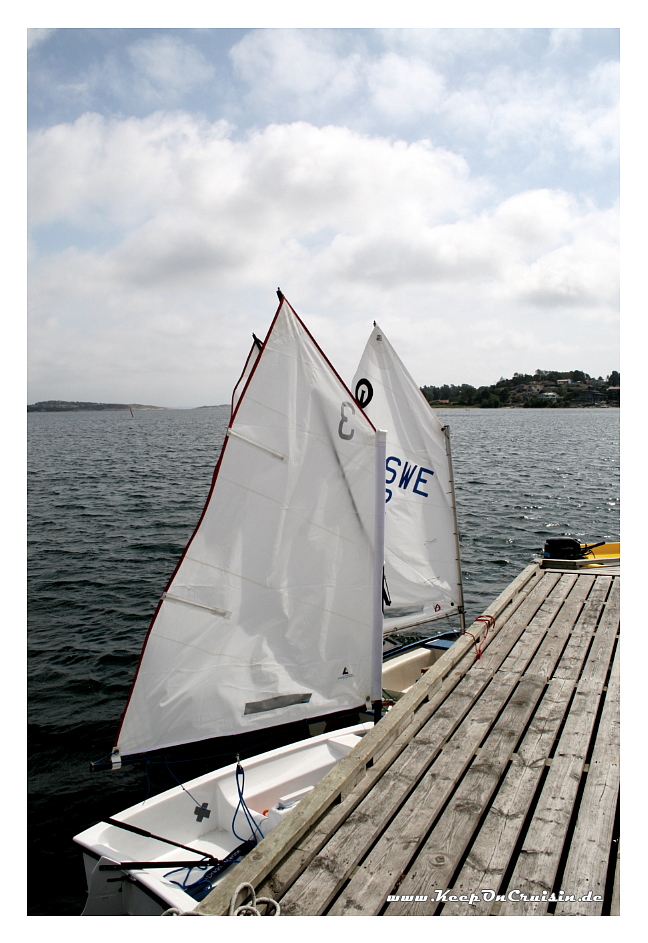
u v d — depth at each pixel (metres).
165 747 4.99
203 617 5.08
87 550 17.25
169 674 4.97
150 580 14.35
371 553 5.73
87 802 6.60
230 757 7.16
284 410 5.35
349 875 3.50
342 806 4.05
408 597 8.42
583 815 3.99
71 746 7.62
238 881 3.33
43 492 28.92
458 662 6.58
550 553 11.50
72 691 8.99
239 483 5.17
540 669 6.38
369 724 6.13
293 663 5.41
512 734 5.04
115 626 11.48
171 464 43.25
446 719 5.33
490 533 19.89
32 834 6.13
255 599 5.28
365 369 8.45
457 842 3.74
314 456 5.48
